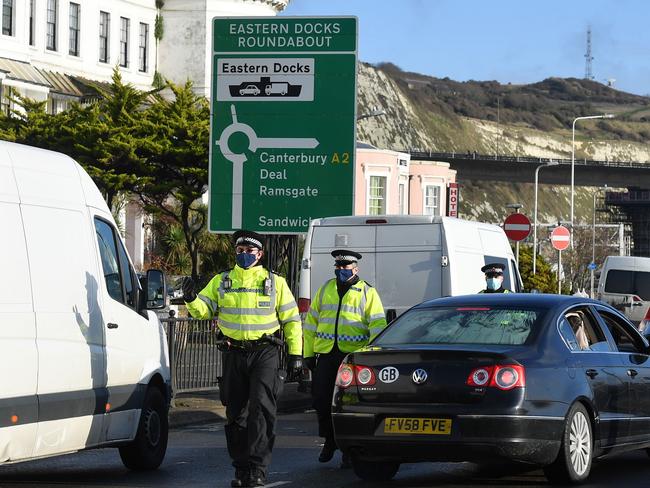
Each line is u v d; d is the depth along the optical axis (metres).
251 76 47.84
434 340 26.11
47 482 26.38
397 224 40.16
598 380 26.34
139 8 155.38
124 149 85.50
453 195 154.00
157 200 89.38
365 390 25.28
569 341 26.20
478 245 42.62
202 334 43.62
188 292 26.39
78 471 28.47
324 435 29.38
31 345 23.45
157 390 28.92
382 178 143.00
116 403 26.66
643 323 62.81
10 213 23.50
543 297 27.23
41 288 24.03
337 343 29.39
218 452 32.09
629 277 81.69
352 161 47.44
